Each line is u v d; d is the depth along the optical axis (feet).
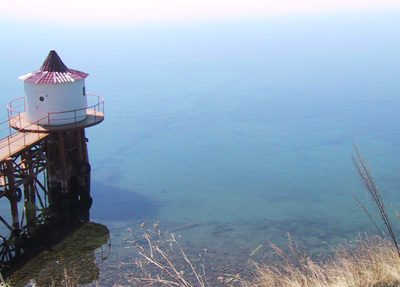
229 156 143.23
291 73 338.95
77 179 98.32
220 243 73.41
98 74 352.90
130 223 86.84
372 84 279.08
